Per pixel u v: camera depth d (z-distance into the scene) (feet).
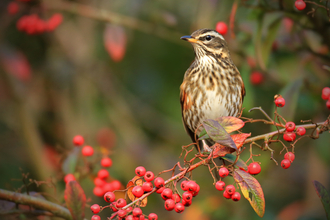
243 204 34.35
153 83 40.93
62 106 40.06
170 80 40.57
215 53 30.71
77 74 40.42
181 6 37.50
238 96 31.04
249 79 32.14
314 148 33.53
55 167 36.45
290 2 23.13
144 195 16.35
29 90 38.68
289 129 16.92
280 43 29.78
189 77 31.32
